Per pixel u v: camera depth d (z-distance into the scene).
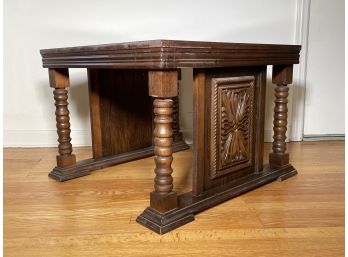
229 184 1.20
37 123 1.92
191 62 0.91
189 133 2.03
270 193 1.21
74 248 0.85
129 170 1.49
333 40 1.99
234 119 1.18
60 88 1.38
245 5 1.90
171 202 0.98
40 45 1.83
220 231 0.93
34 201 1.15
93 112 1.52
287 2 1.91
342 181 1.33
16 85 1.86
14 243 0.87
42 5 1.79
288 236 0.90
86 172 1.42
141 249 0.84
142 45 0.88
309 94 2.04
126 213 1.05
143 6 1.85
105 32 1.85
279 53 1.24
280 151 1.42
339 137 2.09
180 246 0.85
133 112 1.69
